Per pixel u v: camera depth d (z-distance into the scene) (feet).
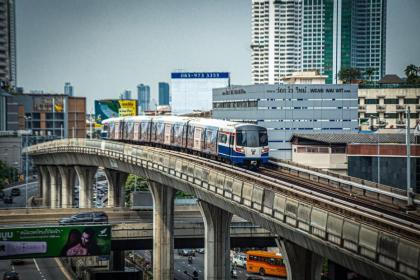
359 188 368.89
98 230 472.85
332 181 395.75
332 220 256.93
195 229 550.77
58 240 464.24
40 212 613.52
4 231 453.17
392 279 234.79
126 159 579.89
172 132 583.17
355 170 634.43
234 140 454.40
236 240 535.19
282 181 362.33
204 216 429.79
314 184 390.63
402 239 220.64
